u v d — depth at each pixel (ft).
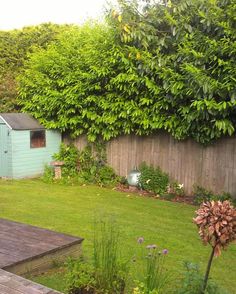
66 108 35.35
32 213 24.13
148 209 26.25
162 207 26.94
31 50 44.47
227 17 24.90
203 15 25.41
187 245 19.01
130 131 32.96
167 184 31.12
